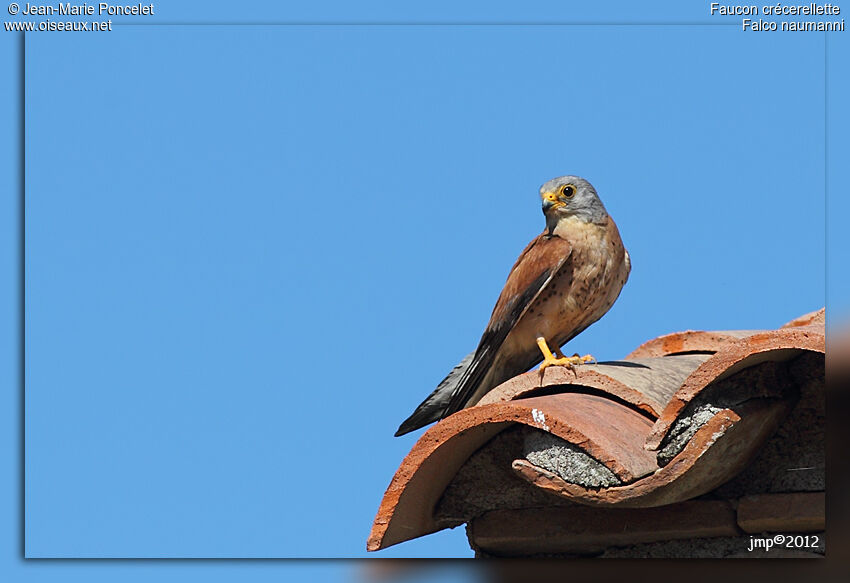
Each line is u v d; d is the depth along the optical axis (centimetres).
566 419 750
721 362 734
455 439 799
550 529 841
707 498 811
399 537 838
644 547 830
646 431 796
